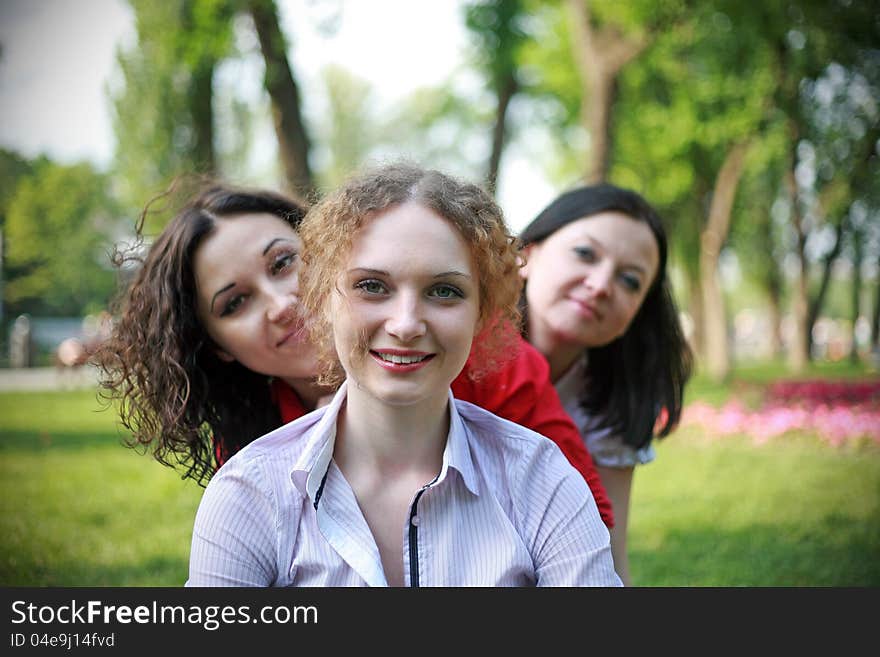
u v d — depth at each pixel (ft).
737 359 103.96
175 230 7.31
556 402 7.64
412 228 5.22
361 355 5.31
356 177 5.73
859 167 56.24
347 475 5.76
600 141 38.22
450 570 5.57
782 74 49.08
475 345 6.12
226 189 7.68
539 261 8.91
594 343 8.82
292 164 29.43
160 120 38.34
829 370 68.44
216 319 7.20
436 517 5.65
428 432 5.71
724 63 49.65
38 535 16.26
